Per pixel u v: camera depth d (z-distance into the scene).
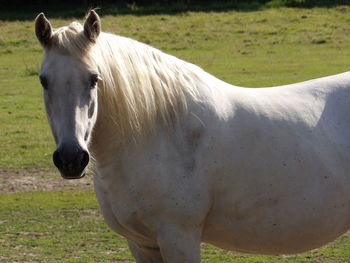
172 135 6.00
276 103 6.40
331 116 6.41
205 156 6.02
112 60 5.93
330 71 30.69
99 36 5.91
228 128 6.13
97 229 11.59
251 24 47.06
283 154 6.12
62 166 5.35
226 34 44.00
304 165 6.13
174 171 5.93
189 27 46.41
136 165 5.93
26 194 14.12
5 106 25.31
